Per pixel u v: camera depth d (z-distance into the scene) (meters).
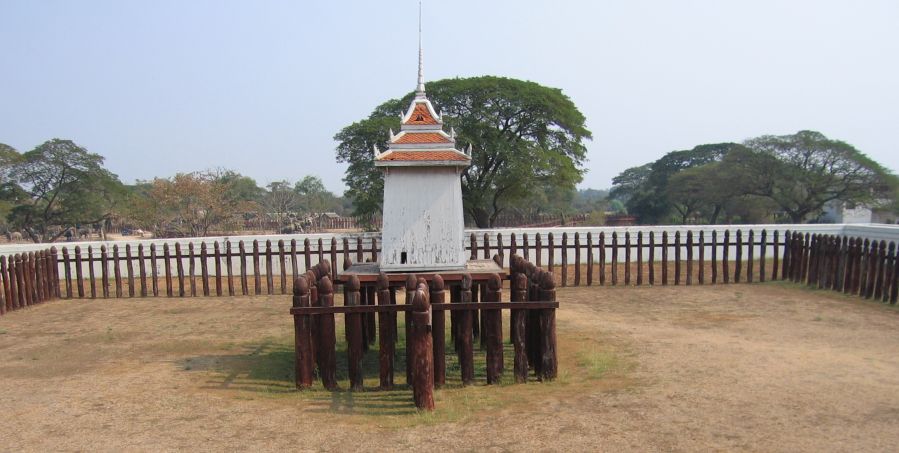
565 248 16.23
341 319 12.62
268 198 52.91
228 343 10.43
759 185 39.31
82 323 12.46
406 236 9.41
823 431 5.44
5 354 9.71
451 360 9.21
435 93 23.66
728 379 7.14
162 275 18.70
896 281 12.51
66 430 6.06
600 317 11.95
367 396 7.22
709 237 20.36
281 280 16.28
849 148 36.75
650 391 6.78
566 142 25.39
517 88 23.64
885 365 7.72
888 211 40.34
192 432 5.96
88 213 35.19
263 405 6.85
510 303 7.48
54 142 33.97
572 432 5.64
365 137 22.80
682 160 56.34
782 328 10.47
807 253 15.70
